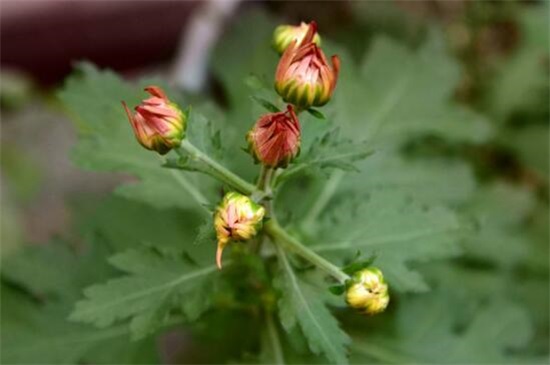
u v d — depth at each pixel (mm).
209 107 396
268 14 578
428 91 458
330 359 338
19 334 403
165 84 405
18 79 624
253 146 318
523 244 481
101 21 675
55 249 415
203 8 591
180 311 402
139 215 439
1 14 666
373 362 416
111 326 406
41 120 675
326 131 346
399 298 433
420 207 381
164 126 323
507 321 427
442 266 467
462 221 380
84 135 386
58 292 409
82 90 398
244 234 313
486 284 466
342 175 415
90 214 447
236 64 524
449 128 454
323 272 350
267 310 391
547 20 523
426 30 620
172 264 363
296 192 435
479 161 561
